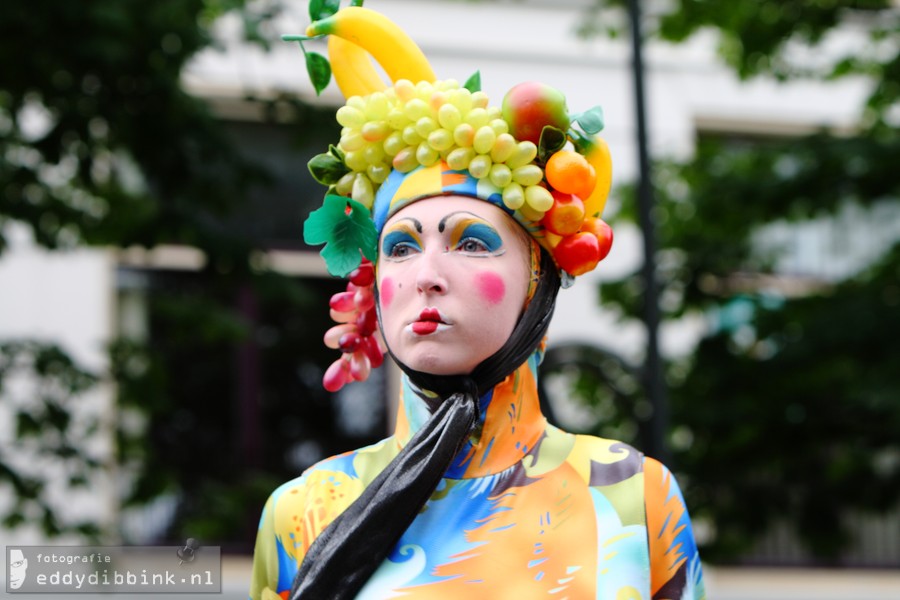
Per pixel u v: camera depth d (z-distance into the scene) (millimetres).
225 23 13180
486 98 3523
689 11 11719
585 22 12227
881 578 16406
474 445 3471
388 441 3650
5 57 9289
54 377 10000
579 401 11648
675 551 3490
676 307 11938
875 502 11094
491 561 3311
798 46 12117
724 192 11742
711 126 17078
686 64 16797
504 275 3420
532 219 3482
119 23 9164
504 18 16281
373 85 3760
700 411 11117
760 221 11977
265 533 3623
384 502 3303
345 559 3295
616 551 3361
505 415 3506
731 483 11203
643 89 9844
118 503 10656
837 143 11336
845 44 14273
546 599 3264
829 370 11203
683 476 11172
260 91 12016
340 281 15820
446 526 3373
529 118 3467
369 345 3771
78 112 9586
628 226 12336
